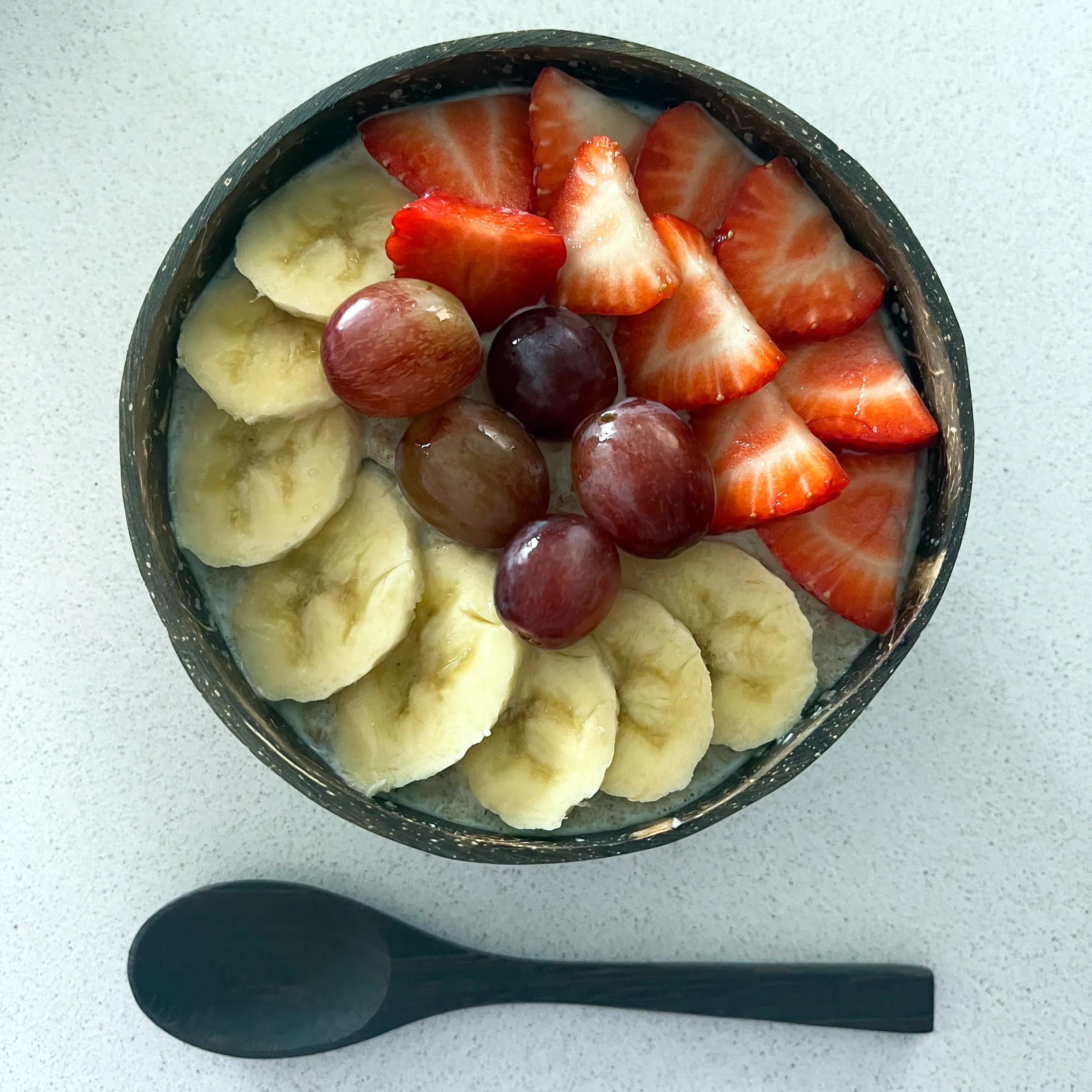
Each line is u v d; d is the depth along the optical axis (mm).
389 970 262
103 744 269
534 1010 272
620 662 229
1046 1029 271
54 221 266
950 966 272
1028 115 273
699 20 271
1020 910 272
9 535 267
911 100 272
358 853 268
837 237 227
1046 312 274
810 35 272
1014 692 273
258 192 223
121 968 268
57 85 267
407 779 223
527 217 216
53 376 267
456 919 268
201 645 215
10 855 268
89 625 268
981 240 273
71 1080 268
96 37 267
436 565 224
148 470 219
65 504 267
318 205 227
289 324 226
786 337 227
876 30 272
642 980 264
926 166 273
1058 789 273
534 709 226
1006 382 274
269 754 216
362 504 225
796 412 227
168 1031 260
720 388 219
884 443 224
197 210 215
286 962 263
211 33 268
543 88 224
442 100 228
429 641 224
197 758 269
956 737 274
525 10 269
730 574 228
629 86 227
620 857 271
